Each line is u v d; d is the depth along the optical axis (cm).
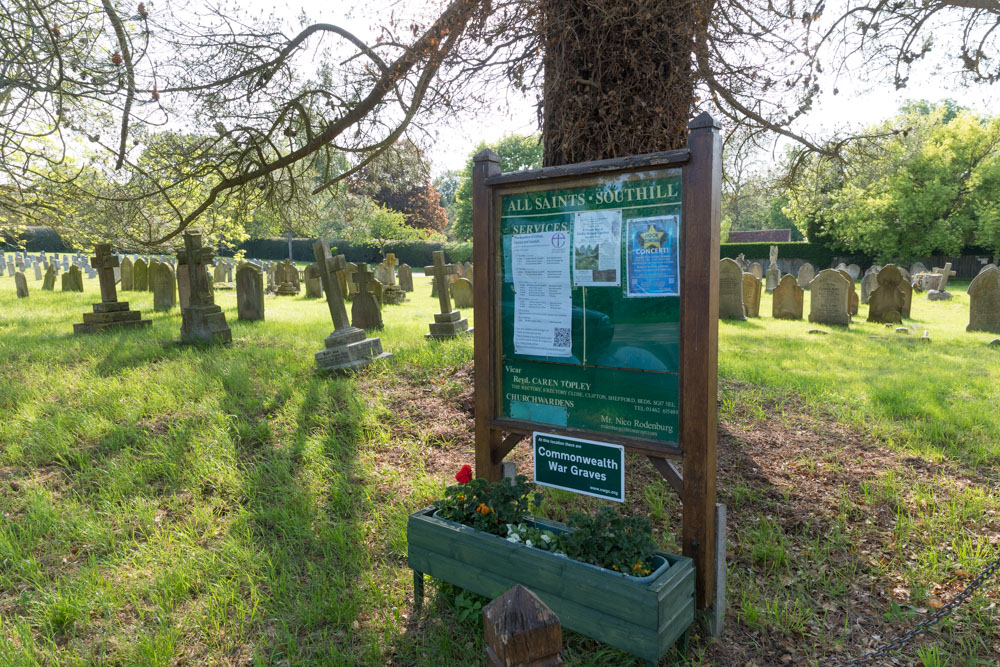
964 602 330
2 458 524
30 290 2127
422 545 327
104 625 319
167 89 652
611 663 289
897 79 621
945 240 3328
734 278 1457
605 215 316
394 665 294
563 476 344
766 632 312
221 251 5444
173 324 1231
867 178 741
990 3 559
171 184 816
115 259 1183
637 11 431
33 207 982
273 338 1069
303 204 945
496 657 153
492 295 361
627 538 281
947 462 504
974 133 3338
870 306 1450
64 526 411
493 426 365
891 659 293
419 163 888
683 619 275
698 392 289
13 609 333
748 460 510
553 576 279
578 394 336
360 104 730
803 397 680
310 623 319
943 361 907
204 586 351
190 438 553
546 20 460
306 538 403
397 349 939
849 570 362
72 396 685
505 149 3281
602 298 322
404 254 5081
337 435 582
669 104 452
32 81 590
